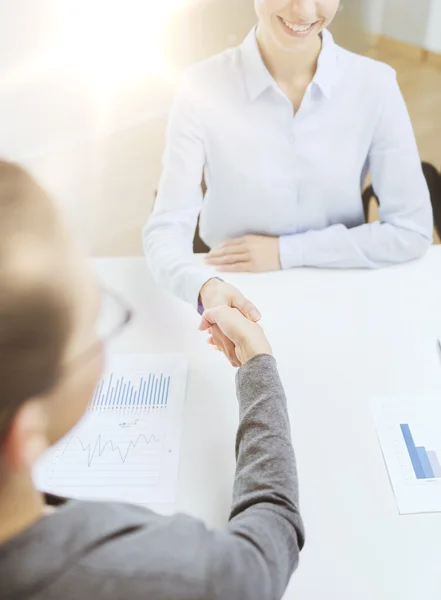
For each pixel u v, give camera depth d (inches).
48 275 12.3
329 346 38.1
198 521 18.7
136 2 88.1
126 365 38.4
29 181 13.4
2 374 12.1
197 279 41.9
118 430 33.9
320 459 31.3
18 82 81.0
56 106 87.0
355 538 27.7
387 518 28.4
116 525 16.0
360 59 47.1
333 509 29.0
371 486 29.9
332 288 43.3
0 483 13.6
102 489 30.9
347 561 26.9
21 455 12.9
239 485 24.1
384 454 31.2
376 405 33.9
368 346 37.8
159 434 33.5
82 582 14.5
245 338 32.5
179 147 49.5
